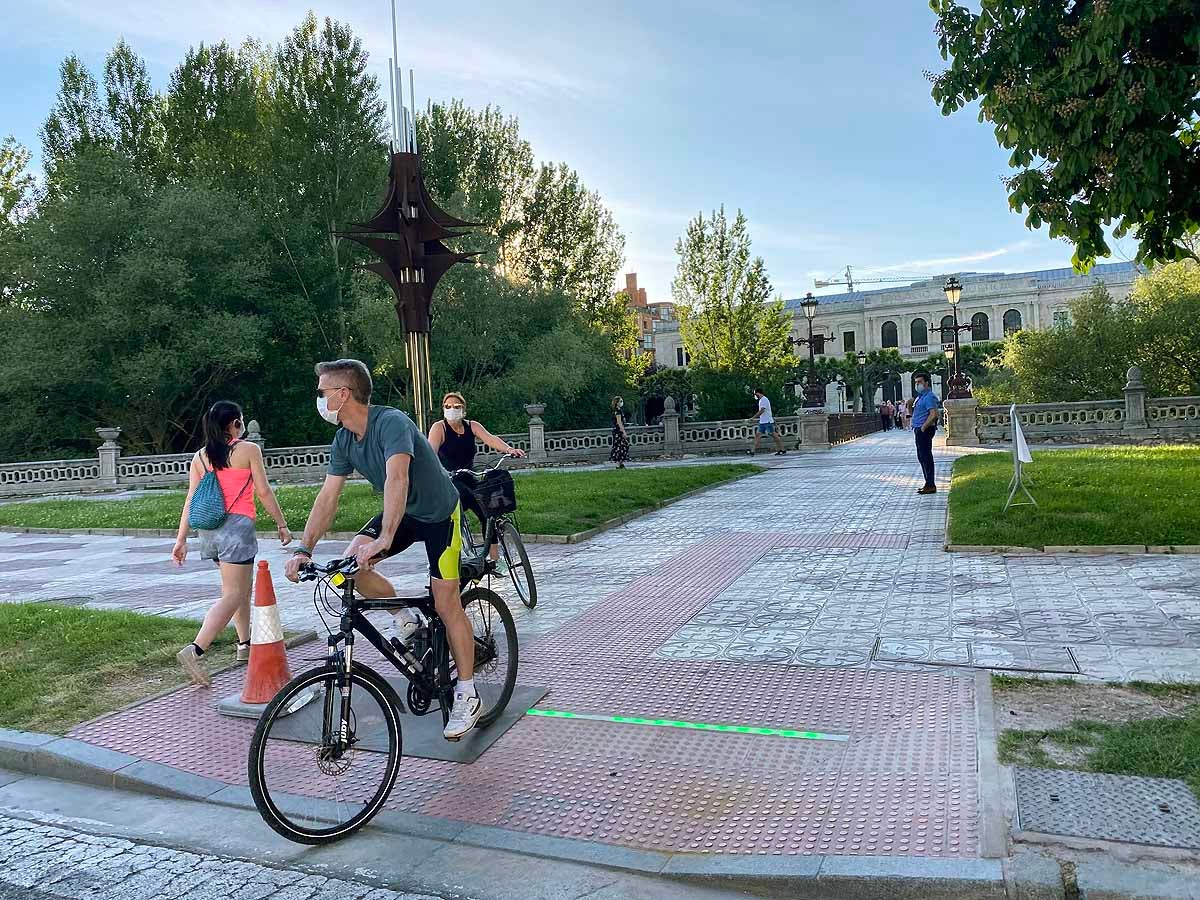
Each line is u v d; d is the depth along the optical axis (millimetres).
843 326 88562
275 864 3391
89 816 3930
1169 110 8453
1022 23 9258
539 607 7215
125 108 32250
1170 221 9852
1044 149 9281
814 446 26328
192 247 29531
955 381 23359
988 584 7031
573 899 3021
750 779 3777
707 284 45156
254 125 33188
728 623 6359
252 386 33750
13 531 15469
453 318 32438
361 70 33094
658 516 12703
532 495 13977
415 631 4227
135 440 31969
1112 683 4562
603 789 3799
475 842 3441
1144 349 27828
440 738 4453
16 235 30719
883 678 4930
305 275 32625
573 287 42219
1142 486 10352
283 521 5789
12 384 27766
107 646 6348
